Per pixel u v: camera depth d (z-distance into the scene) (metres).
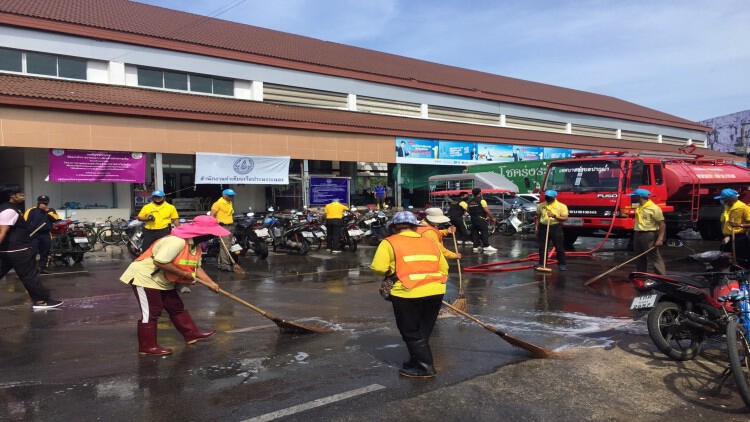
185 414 3.80
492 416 3.78
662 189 13.54
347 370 4.73
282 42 27.20
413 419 3.72
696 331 4.89
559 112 35.19
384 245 4.55
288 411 3.85
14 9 17.89
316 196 21.08
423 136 25.14
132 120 17.28
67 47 18.39
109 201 19.33
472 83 32.56
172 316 5.54
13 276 10.52
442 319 6.64
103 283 9.72
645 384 4.39
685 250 14.11
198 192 22.33
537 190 22.44
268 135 20.17
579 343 5.55
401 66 31.12
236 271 10.06
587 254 12.93
